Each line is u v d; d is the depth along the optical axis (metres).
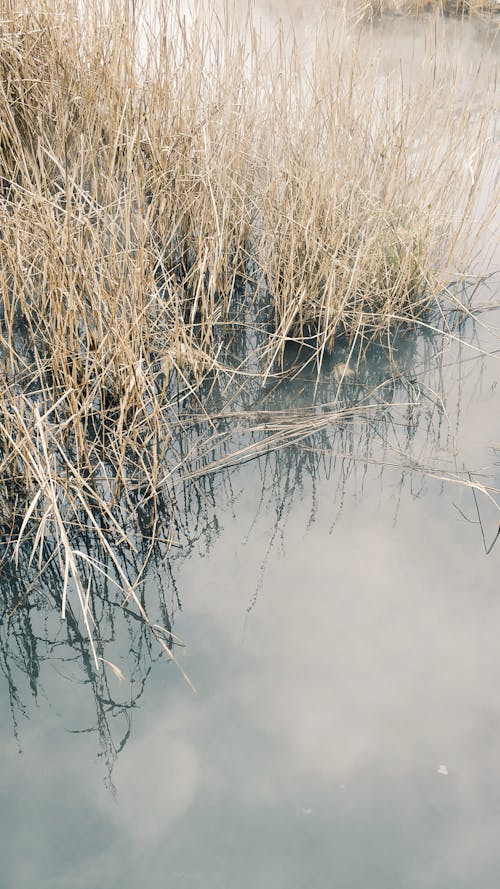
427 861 1.48
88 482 2.38
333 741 1.70
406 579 2.10
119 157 3.02
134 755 1.68
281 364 3.01
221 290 3.10
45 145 3.23
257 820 1.55
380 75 3.95
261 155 3.38
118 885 1.45
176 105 3.27
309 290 3.08
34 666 1.89
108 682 1.85
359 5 3.84
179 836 1.53
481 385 2.89
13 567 2.14
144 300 2.69
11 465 2.31
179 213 3.26
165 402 2.76
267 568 2.14
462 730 1.72
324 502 2.37
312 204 3.09
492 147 3.67
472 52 4.63
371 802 1.58
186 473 2.48
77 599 2.06
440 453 2.55
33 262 2.76
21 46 3.35
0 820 1.56
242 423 2.72
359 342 3.16
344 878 1.46
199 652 1.91
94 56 3.34
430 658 1.88
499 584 2.08
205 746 1.70
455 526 2.27
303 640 1.93
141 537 2.24
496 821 1.55
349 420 2.73
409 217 3.21
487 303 3.33
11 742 1.71
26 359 2.81
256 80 3.38
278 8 4.62
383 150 3.24
